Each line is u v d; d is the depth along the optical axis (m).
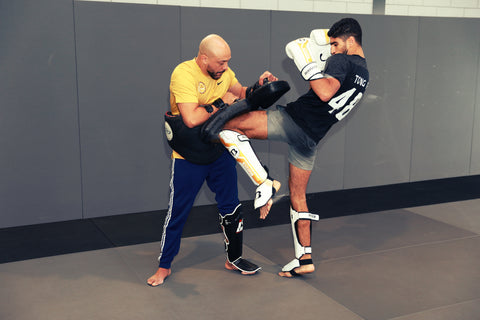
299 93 4.27
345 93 2.32
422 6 5.49
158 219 3.76
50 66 3.46
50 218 3.66
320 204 4.18
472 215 3.83
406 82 4.71
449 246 3.16
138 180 3.88
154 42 3.72
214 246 3.17
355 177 4.71
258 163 2.33
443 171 5.11
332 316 2.25
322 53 2.46
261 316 2.24
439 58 4.81
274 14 4.06
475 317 2.24
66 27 3.45
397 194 4.51
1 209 3.50
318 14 4.23
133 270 2.76
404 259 2.94
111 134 3.72
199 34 3.84
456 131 5.07
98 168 3.73
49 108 3.51
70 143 3.62
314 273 2.74
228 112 2.27
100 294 2.45
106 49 3.59
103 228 3.54
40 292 2.47
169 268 2.63
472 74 4.99
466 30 4.86
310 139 2.40
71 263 2.85
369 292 2.50
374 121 4.66
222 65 2.37
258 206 2.29
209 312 2.28
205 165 2.51
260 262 2.90
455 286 2.57
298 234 2.63
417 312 2.29
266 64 4.11
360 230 3.47
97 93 3.62
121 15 3.59
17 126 3.44
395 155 4.84
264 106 2.36
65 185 3.66
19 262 2.86
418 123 4.86
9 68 3.35
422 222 3.65
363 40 4.45
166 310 2.29
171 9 3.72
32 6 3.34
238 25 3.95
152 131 3.85
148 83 3.76
